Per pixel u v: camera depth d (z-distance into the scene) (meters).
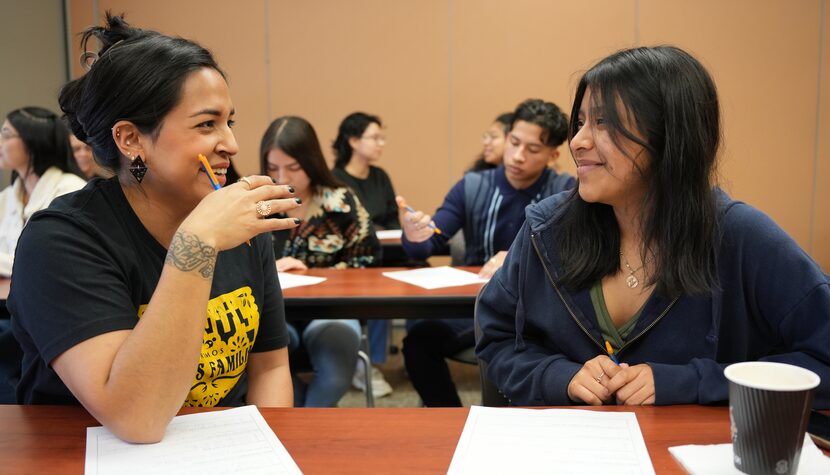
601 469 0.81
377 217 4.25
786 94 4.60
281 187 1.00
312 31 4.75
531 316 1.27
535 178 2.62
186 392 0.93
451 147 4.77
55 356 0.93
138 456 0.85
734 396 0.76
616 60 1.12
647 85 1.08
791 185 4.67
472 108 4.73
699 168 1.10
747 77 4.59
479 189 2.70
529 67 4.67
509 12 4.65
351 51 4.75
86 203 1.07
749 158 4.65
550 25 4.63
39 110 2.80
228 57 4.80
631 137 1.08
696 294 1.12
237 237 0.96
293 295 1.95
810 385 0.74
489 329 1.33
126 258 1.06
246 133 4.85
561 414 0.98
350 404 3.04
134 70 1.01
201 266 0.93
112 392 0.88
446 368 2.32
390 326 4.01
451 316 1.96
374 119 4.21
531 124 2.47
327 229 2.63
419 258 2.67
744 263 1.13
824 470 0.79
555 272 1.24
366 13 4.71
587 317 1.22
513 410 1.00
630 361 1.19
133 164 1.05
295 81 4.79
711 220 1.12
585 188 1.15
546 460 0.83
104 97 1.02
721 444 0.86
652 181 1.12
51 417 0.99
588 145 1.13
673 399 1.03
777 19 4.55
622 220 1.21
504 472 0.80
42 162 2.79
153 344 0.89
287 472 0.81
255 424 0.96
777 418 0.73
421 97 4.75
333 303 1.93
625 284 1.21
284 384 1.29
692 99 1.08
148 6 4.77
